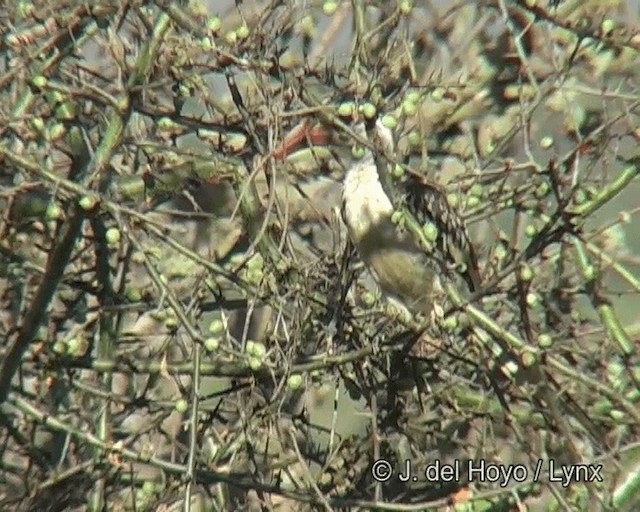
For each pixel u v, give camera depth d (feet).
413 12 43.19
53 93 35.63
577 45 38.04
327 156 42.42
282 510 41.70
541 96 35.86
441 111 44.91
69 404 39.24
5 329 37.52
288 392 36.78
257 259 37.88
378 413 38.75
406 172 34.71
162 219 42.09
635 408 34.06
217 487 37.63
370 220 39.22
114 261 40.73
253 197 37.68
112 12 35.99
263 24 35.99
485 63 45.52
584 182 34.99
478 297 34.04
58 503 35.86
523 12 43.45
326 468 35.55
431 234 34.35
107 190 35.99
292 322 35.14
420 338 35.83
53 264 34.12
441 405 37.93
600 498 33.14
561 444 35.27
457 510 33.83
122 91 35.01
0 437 38.63
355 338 36.22
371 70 36.78
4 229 35.86
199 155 37.29
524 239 40.37
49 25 37.11
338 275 36.45
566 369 33.81
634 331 40.96
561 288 36.50
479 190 36.32
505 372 34.71
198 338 33.12
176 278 40.88
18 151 36.65
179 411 34.04
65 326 41.06
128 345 40.37
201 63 36.40
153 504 35.24
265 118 36.24
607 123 34.91
